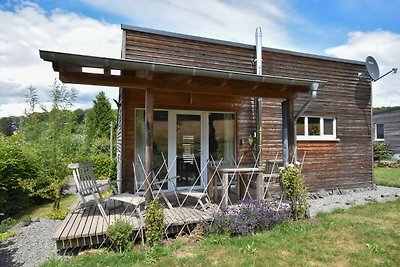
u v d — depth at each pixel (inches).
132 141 246.7
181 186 261.9
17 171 263.3
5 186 244.4
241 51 289.9
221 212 181.9
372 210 239.9
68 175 258.7
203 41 271.3
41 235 190.5
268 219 185.6
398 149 759.7
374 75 347.9
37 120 267.3
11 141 283.0
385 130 801.6
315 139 324.2
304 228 184.2
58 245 147.2
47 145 249.6
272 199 224.2
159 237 158.2
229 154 279.7
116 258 140.4
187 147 266.1
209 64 273.9
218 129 277.6
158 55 252.4
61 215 235.3
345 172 340.5
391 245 157.9
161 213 161.0
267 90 212.5
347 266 134.2
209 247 154.1
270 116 297.6
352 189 342.6
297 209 202.8
